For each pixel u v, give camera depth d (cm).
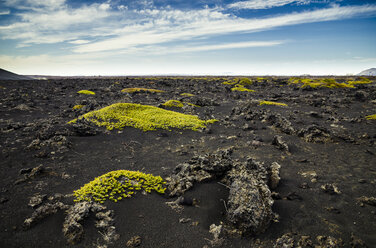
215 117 3058
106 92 5556
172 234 907
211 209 1057
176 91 5838
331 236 916
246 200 971
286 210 1075
